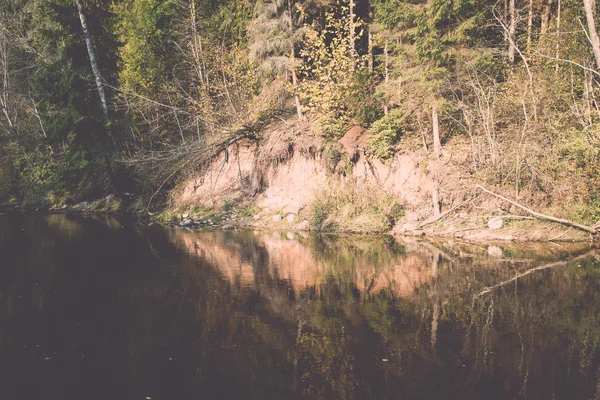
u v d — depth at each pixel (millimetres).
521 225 14344
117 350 6371
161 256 12758
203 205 20891
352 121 18750
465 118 15820
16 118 28672
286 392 5125
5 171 27984
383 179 17422
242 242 14953
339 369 5719
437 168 16297
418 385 5254
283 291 9227
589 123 13789
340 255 12688
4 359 6090
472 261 11516
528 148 14359
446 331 6914
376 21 18438
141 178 23125
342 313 7855
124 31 27109
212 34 23422
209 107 20969
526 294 8664
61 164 25984
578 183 13570
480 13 14188
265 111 21469
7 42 29234
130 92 22422
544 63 15453
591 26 10930
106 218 22172
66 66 20391
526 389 5113
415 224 15742
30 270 11102
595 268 10500
